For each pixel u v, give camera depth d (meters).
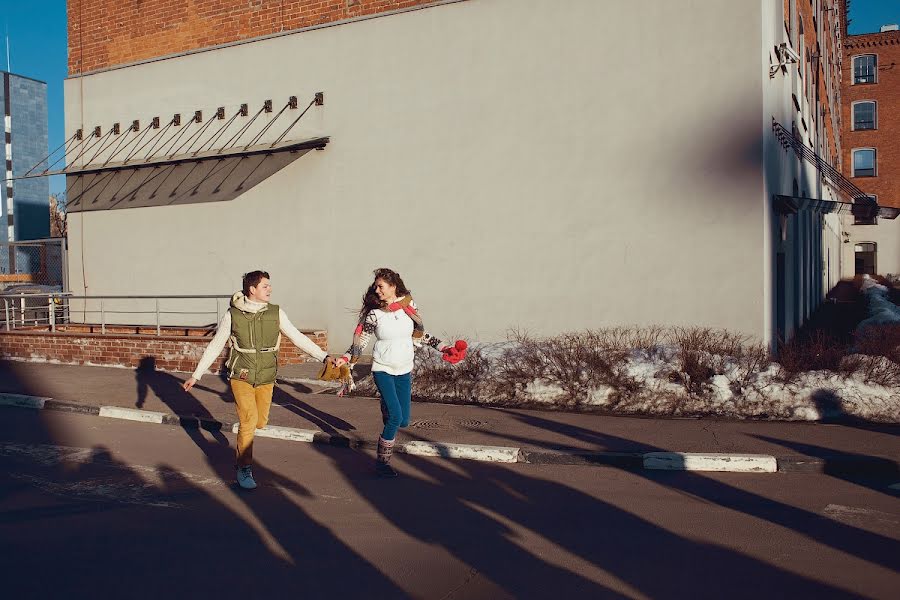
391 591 4.11
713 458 6.74
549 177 12.29
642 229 11.63
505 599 3.99
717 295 11.17
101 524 5.34
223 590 4.13
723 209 11.14
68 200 17.34
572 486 6.29
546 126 12.30
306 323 14.52
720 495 5.97
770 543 4.82
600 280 11.92
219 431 8.82
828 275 30.73
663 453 6.91
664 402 8.70
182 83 15.88
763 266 10.91
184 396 10.55
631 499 5.89
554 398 9.24
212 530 5.20
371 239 13.83
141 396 10.59
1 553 4.73
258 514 5.58
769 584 4.15
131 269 16.53
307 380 11.36
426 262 13.30
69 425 9.16
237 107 15.25
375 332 6.70
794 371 8.95
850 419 8.09
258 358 6.39
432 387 9.89
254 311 6.42
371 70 13.80
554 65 12.25
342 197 14.11
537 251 12.38
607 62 11.86
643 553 4.67
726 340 10.37
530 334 12.43
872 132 48.25
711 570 4.37
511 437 7.71
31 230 45.53
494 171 12.71
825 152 30.66
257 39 14.98
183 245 15.88
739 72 11.03
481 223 12.83
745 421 8.23
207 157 15.17
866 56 48.25
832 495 5.93
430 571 4.40
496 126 12.70
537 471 6.82
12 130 44.72
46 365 14.05
